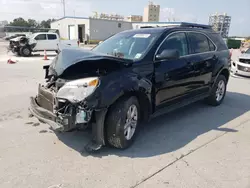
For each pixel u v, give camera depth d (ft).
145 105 12.39
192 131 13.91
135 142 12.29
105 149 11.46
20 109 16.93
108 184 8.89
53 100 10.70
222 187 8.84
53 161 10.34
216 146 12.08
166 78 13.07
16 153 10.91
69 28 150.61
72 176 9.32
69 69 10.64
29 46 60.44
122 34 15.66
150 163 10.36
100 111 10.27
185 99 15.26
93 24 134.72
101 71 10.51
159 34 13.66
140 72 11.70
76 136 12.71
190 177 9.41
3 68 37.40
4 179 9.05
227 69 19.01
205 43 16.90
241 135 13.48
